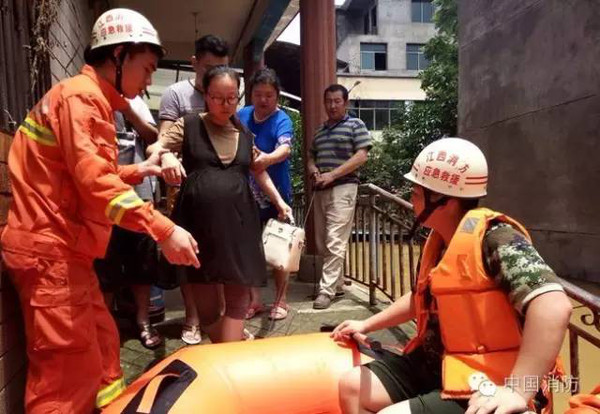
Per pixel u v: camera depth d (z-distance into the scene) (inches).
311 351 85.1
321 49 209.9
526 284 59.2
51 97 74.7
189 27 335.0
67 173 75.1
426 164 70.4
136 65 80.4
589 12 282.8
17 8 105.0
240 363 80.5
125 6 294.5
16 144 75.7
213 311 111.9
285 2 268.1
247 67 345.7
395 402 76.8
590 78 283.6
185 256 74.3
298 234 122.5
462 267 64.7
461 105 425.4
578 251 295.0
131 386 78.3
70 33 168.1
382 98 939.3
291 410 79.0
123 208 70.5
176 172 96.0
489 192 381.7
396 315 86.1
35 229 72.9
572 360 85.9
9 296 78.3
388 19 1002.7
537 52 327.0
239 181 103.4
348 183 164.9
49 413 74.1
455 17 633.6
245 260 101.9
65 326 73.7
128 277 120.6
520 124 345.4
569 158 300.5
